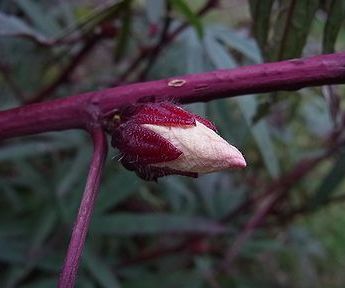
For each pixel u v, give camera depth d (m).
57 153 0.29
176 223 0.26
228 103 0.25
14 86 0.26
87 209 0.11
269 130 0.30
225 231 0.27
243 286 0.30
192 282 0.28
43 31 0.27
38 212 0.27
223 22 0.33
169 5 0.23
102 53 0.31
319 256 0.34
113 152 0.25
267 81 0.12
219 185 0.31
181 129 0.11
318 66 0.12
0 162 0.30
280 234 0.33
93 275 0.27
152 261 0.30
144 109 0.12
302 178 0.30
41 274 0.28
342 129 0.25
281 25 0.16
